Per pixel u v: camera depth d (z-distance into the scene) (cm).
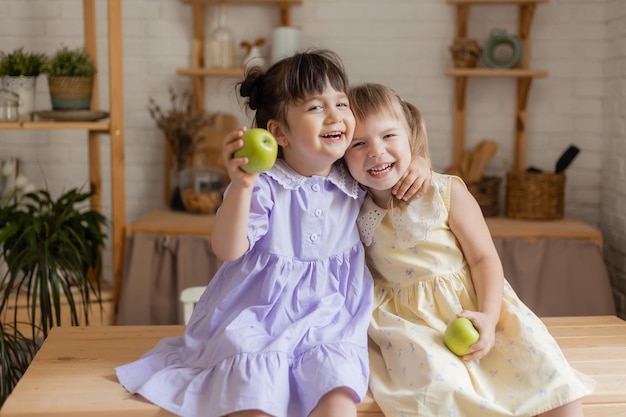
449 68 350
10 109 288
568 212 352
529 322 170
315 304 171
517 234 301
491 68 335
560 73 347
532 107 351
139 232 305
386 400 156
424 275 177
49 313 256
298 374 156
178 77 353
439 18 348
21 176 332
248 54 341
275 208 170
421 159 180
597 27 343
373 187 173
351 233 179
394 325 173
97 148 322
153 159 357
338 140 165
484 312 167
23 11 345
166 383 160
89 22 317
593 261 299
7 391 240
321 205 173
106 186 357
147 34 351
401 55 350
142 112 355
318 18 350
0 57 312
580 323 214
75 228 281
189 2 342
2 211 276
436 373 156
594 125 347
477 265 176
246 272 170
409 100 353
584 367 179
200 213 332
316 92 164
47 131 352
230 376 153
